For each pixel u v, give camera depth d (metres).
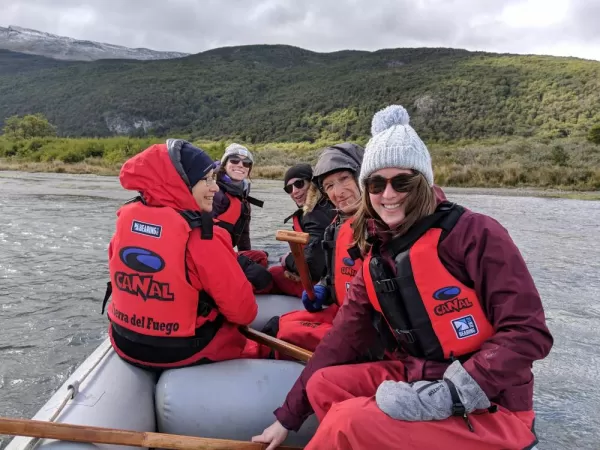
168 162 2.03
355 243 1.88
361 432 1.47
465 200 13.61
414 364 1.70
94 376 2.07
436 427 1.46
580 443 2.57
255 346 2.67
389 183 1.61
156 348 2.11
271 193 14.76
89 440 1.63
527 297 1.47
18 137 47.50
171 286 2.03
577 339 3.89
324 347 1.91
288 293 3.57
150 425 2.05
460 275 1.58
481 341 1.59
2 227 8.15
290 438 2.02
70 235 7.62
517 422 1.51
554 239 7.97
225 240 2.15
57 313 4.38
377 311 1.81
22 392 3.12
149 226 2.03
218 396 2.02
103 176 21.84
